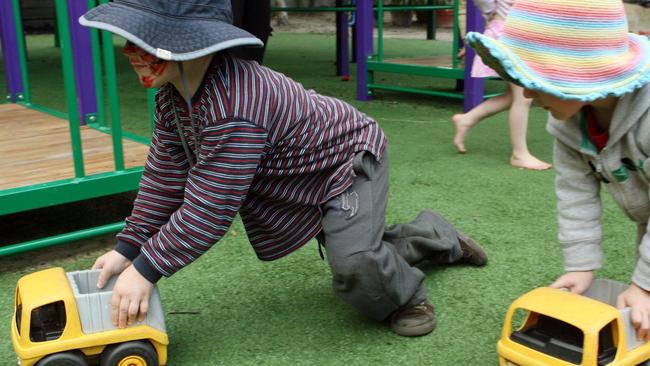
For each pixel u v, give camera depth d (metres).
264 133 1.18
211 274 1.65
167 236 1.17
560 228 1.27
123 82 4.52
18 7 2.95
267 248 1.37
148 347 1.19
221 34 1.09
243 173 1.16
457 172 2.46
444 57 4.23
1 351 1.30
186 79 1.15
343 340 1.33
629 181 1.19
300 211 1.33
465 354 1.27
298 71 4.99
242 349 1.30
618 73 1.00
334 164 1.31
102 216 2.10
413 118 3.42
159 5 1.10
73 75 1.73
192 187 1.17
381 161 1.36
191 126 1.18
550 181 2.34
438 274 1.62
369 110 3.64
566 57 0.99
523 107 2.49
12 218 2.08
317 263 1.71
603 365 1.04
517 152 2.52
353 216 1.28
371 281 1.28
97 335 1.16
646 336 1.10
